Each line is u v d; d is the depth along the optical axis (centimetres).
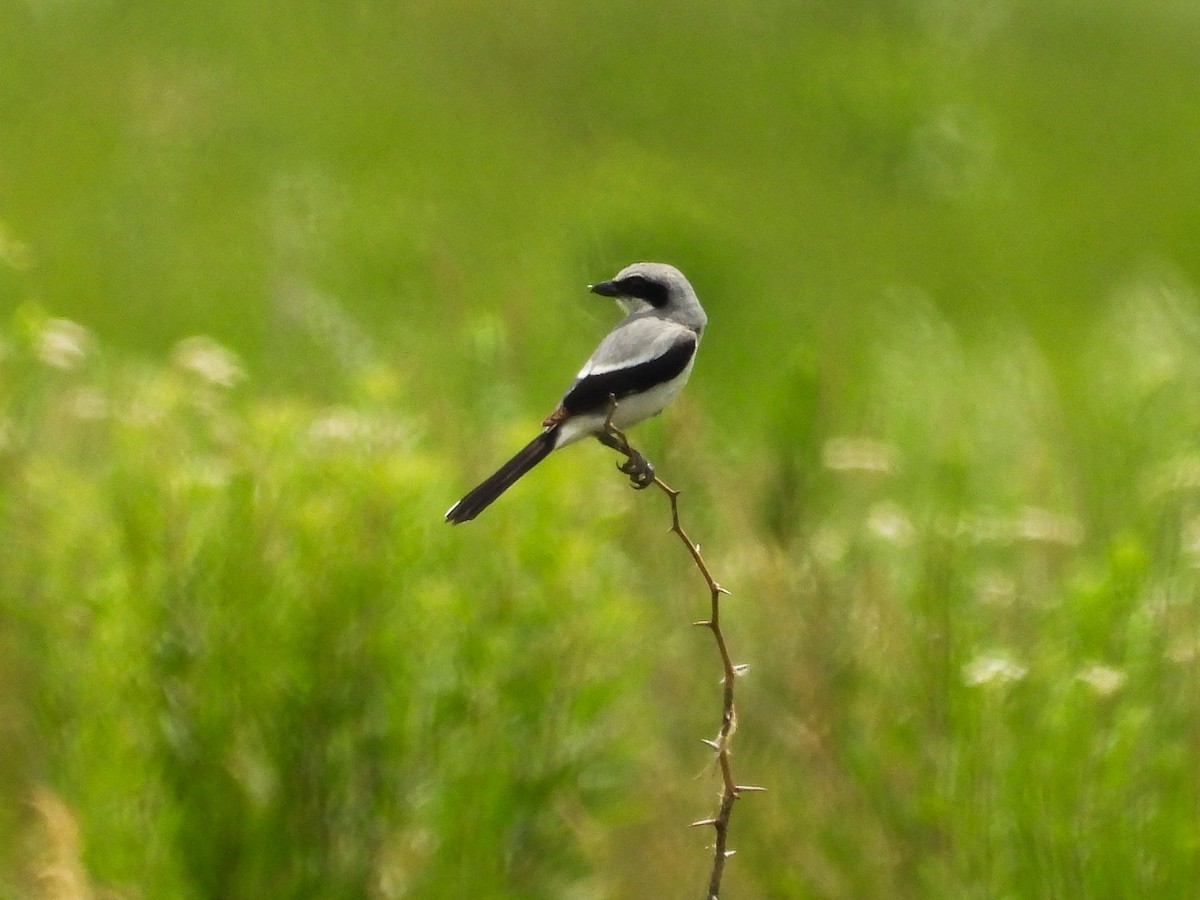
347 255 1967
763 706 1076
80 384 1151
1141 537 1085
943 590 1026
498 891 1001
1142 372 1398
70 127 2298
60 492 1017
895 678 1025
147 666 962
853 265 2412
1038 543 1142
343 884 984
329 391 1388
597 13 2783
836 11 2933
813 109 2708
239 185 2217
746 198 2497
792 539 1112
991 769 977
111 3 2550
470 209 2245
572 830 1017
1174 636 995
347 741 984
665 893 1029
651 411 1010
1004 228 2605
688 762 1088
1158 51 3119
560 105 2616
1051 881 951
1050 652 1012
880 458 1145
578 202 2294
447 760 996
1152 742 971
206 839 973
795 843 1025
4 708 1024
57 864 934
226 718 970
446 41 2677
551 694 997
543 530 1012
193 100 2372
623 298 1063
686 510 1166
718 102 2662
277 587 970
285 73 2502
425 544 990
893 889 994
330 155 2327
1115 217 2642
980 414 1419
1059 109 2902
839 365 1430
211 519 970
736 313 2142
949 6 2994
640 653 1067
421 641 987
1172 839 944
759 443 1316
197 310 1969
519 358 1384
